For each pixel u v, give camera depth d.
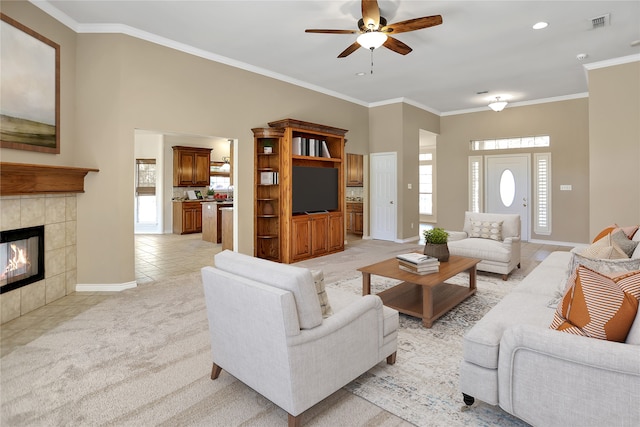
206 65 4.82
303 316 1.72
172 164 9.26
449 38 4.43
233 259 2.06
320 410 1.89
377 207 7.81
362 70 5.61
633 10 3.76
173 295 3.84
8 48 3.07
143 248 6.92
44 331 2.89
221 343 2.07
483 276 4.60
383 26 3.60
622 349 1.34
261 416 1.85
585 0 3.56
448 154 8.52
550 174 7.28
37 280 3.42
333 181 6.32
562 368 1.45
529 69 5.55
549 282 2.77
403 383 2.15
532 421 1.56
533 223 7.52
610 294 1.50
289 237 5.44
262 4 3.61
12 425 1.76
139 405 1.93
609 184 5.07
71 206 3.89
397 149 7.39
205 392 2.06
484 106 7.97
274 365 1.72
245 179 5.38
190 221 9.07
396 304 3.25
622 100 4.98
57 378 2.19
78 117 3.95
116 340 2.72
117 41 4.00
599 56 4.98
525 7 3.69
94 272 4.01
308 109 6.32
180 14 3.79
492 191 7.99
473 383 1.77
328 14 3.82
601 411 1.37
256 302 1.74
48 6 3.52
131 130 4.11
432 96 7.18
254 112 5.45
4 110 3.04
